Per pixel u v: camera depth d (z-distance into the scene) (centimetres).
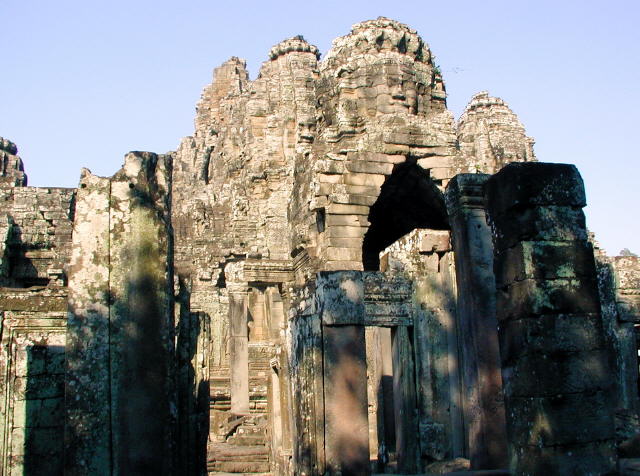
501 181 890
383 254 1504
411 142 2356
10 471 1118
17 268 2364
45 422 1152
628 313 1627
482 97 3853
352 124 2444
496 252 909
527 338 834
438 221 2686
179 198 6431
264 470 1811
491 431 1052
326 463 1008
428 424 1295
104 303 892
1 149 3203
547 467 798
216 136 6612
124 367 881
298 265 2578
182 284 1223
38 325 1187
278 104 4094
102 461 852
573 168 888
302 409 1066
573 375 830
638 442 1003
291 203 2667
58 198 2456
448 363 1336
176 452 922
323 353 1037
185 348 1177
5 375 1152
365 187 2278
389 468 1395
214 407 2656
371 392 1725
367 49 2506
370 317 1315
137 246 914
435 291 1368
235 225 3925
